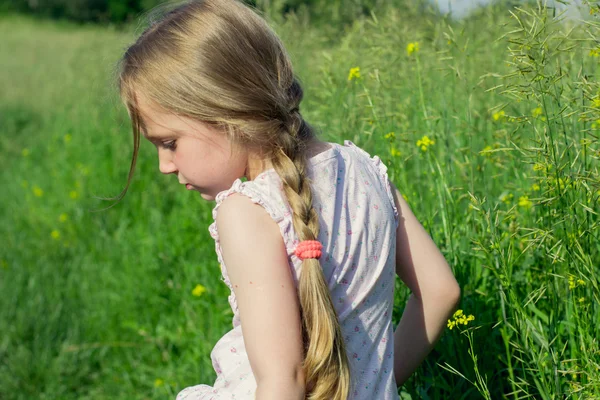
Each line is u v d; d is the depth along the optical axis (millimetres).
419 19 3301
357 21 3404
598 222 1831
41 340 3811
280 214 1419
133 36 1749
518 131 2506
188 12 1530
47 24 18484
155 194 4996
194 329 3375
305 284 1383
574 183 1866
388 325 1609
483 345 2223
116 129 5699
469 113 2533
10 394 3500
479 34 3080
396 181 2551
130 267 4195
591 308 1932
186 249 4070
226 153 1485
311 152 1552
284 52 1593
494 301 2316
